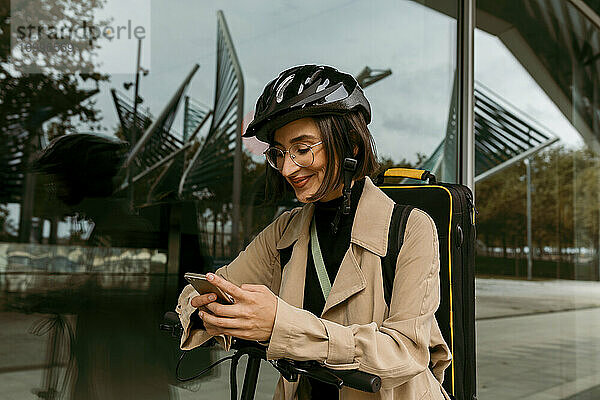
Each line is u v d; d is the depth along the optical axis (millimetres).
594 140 3473
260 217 1896
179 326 942
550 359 3018
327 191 872
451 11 2514
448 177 2465
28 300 1425
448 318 1229
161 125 1666
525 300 2865
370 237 899
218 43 1782
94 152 1544
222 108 1801
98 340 1536
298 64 1989
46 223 1462
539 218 2996
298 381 956
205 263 1758
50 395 1452
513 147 2852
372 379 755
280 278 1023
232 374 906
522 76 2943
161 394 1644
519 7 2943
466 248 1298
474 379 1297
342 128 858
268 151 886
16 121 1421
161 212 1667
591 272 3379
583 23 3438
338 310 901
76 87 1518
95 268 1539
